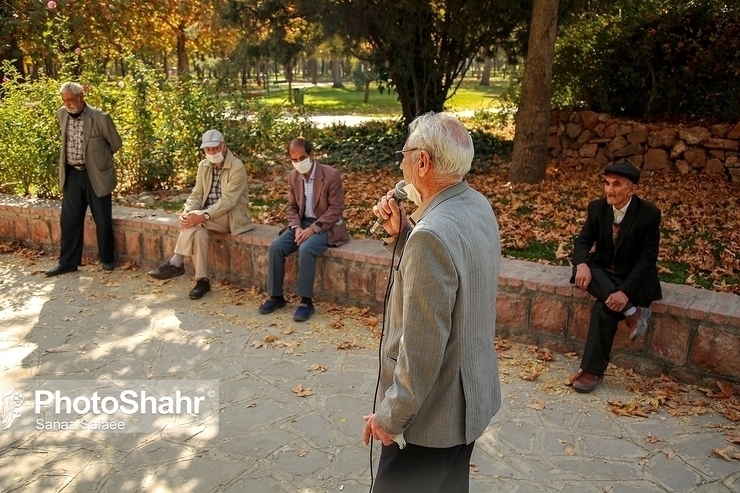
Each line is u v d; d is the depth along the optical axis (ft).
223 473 9.55
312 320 15.38
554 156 32.68
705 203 22.80
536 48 26.04
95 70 26.61
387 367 6.35
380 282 15.47
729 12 29.40
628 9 32.07
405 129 38.11
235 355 13.61
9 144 23.61
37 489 9.21
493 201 23.97
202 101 28.35
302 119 44.86
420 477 6.28
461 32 33.96
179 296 17.10
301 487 9.21
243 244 17.40
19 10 34.17
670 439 10.31
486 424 6.13
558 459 9.83
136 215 19.86
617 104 32.89
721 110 29.76
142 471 9.61
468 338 5.86
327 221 15.76
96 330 14.94
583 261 12.33
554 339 13.44
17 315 15.83
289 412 11.28
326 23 34.01
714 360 11.73
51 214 20.56
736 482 9.22
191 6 55.42
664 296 12.34
